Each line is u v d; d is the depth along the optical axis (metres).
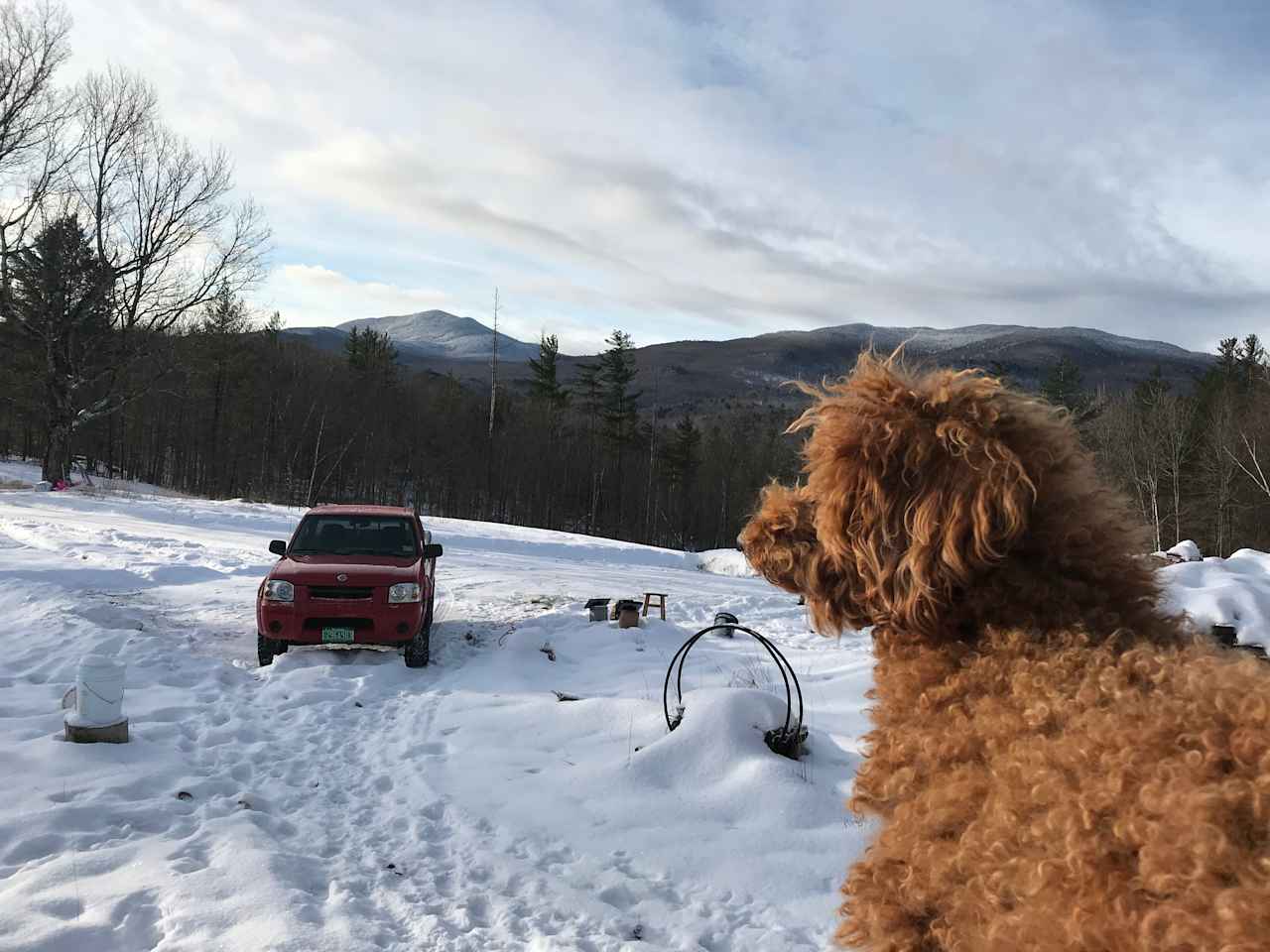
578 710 7.62
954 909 1.24
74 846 4.66
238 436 71.75
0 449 66.50
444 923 4.11
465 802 5.67
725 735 6.50
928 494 1.31
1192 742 1.07
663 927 4.25
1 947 3.59
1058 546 1.37
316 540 10.49
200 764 6.18
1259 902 0.92
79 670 6.34
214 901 4.06
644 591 16.55
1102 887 1.05
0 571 13.78
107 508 26.83
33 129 36.78
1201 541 50.44
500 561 21.22
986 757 1.29
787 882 4.74
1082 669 1.26
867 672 9.19
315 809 5.51
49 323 38.47
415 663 9.51
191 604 12.88
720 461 87.25
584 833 5.26
